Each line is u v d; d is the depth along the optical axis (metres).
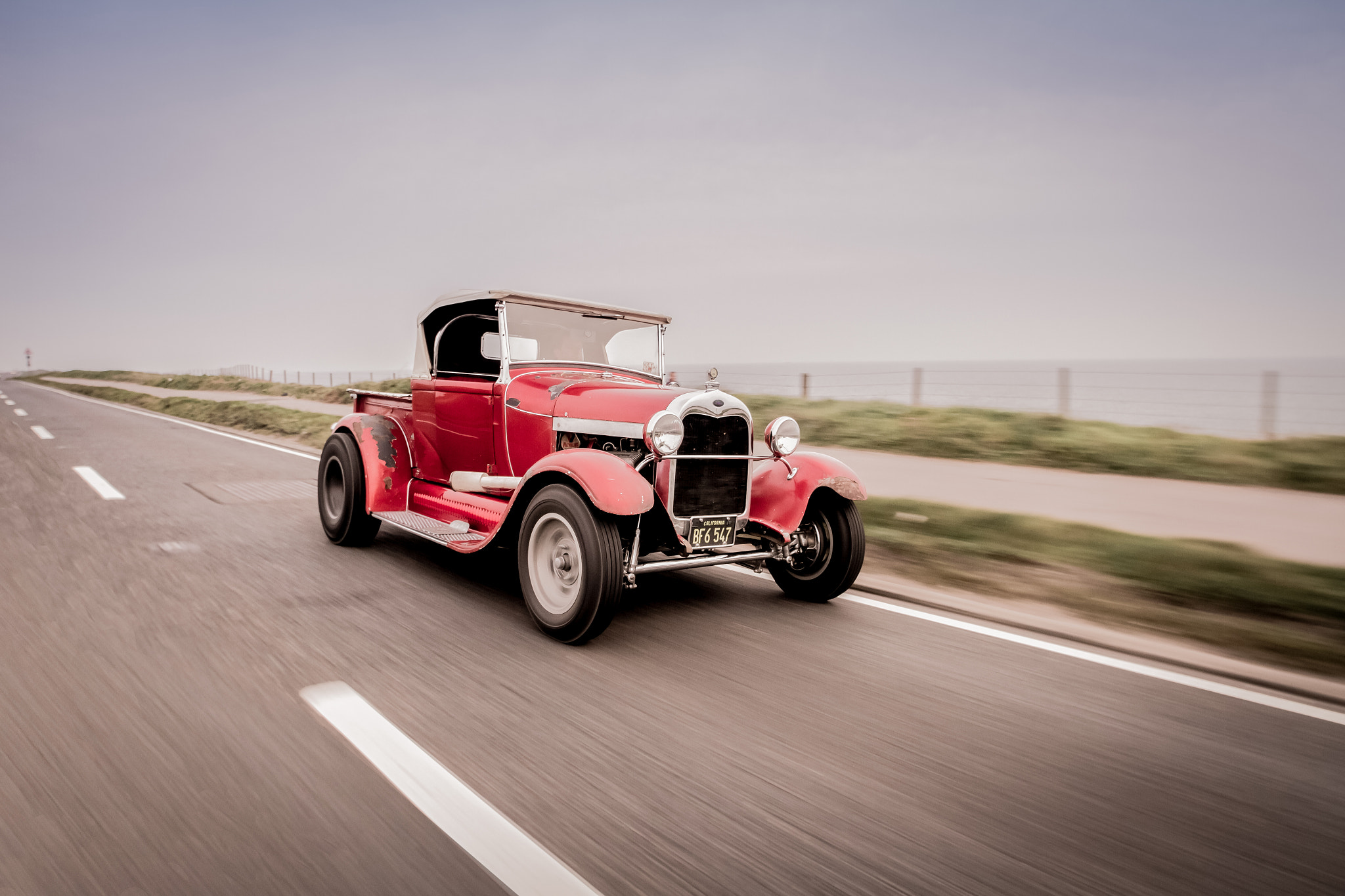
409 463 5.76
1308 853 2.21
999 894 1.97
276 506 7.44
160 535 6.01
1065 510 7.30
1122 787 2.55
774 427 4.67
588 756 2.65
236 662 3.40
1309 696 3.38
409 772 2.47
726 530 4.37
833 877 2.02
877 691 3.34
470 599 4.54
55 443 12.87
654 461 4.09
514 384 4.90
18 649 3.47
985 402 14.80
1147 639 4.07
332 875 1.94
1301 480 8.66
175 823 2.13
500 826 2.19
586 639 3.80
